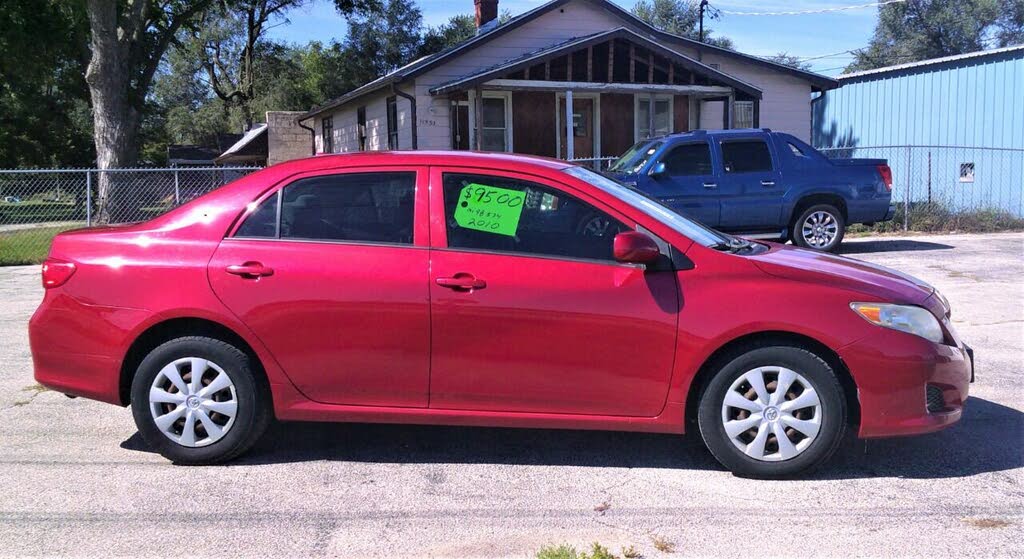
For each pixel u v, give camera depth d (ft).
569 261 13.57
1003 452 14.76
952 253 40.75
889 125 66.59
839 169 39.09
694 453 14.93
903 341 13.05
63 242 14.83
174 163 140.36
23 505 12.67
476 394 13.73
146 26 81.51
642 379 13.42
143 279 14.03
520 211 13.89
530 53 59.82
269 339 13.79
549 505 12.66
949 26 140.87
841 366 13.25
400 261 13.71
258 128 118.83
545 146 59.77
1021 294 30.14
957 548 11.12
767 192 38.24
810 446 13.26
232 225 14.24
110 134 66.18
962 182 60.64
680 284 13.34
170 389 14.16
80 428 16.47
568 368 13.48
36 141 133.49
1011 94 56.90
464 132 59.31
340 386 13.91
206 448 14.15
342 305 13.65
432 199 14.01
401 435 16.08
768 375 13.34
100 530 11.82
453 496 13.05
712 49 64.08
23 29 78.02
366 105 70.23
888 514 12.21
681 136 38.47
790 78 66.80
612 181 15.74
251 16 133.59
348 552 11.14
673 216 15.17
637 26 62.80
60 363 14.42
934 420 13.25
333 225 14.14
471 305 13.46
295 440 15.79
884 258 39.42
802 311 13.02
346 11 102.01
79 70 108.27
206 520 12.16
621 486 13.41
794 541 11.36
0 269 42.52
